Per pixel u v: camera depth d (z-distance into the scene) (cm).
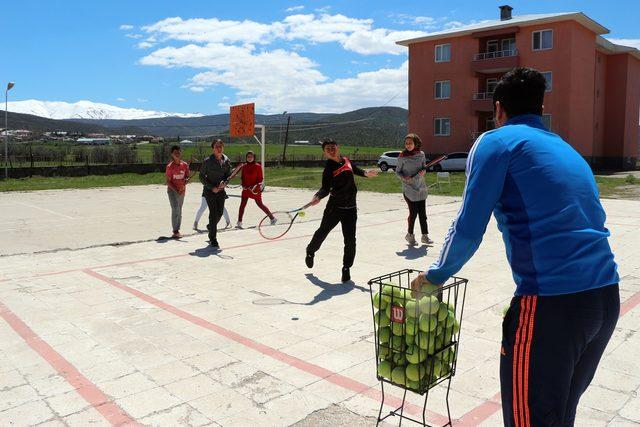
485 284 684
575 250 210
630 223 1185
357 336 507
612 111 4506
